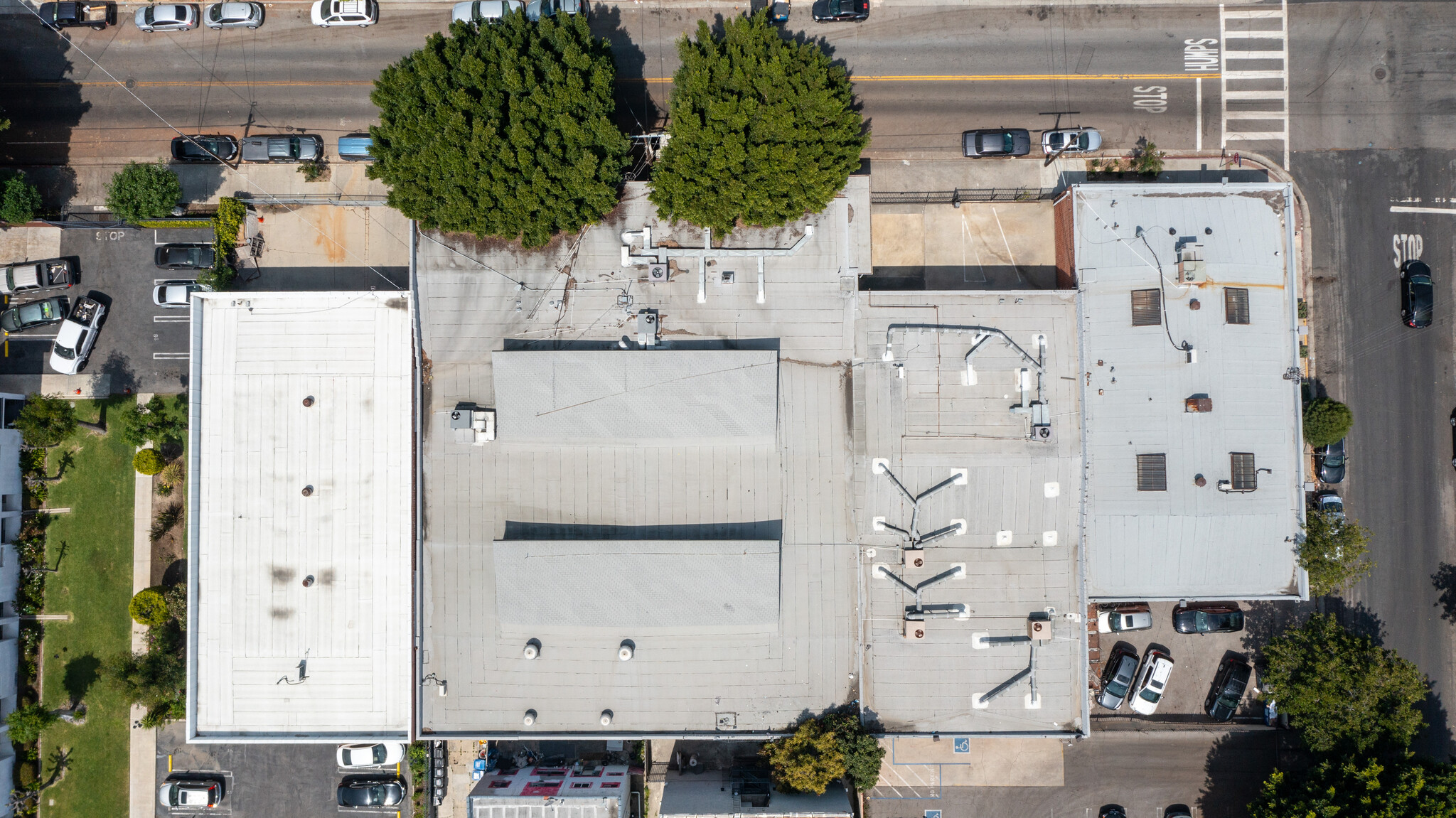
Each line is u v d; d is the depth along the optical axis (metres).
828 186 38.44
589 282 39.75
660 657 39.66
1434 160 45.50
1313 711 40.59
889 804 46.03
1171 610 45.62
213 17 45.03
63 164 45.91
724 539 39.16
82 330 44.28
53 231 45.50
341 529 40.12
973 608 39.72
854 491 39.62
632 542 38.41
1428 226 45.47
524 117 37.22
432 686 39.53
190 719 39.38
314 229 45.50
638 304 39.72
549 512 39.53
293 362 40.22
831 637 39.59
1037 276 45.50
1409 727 39.94
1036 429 39.06
